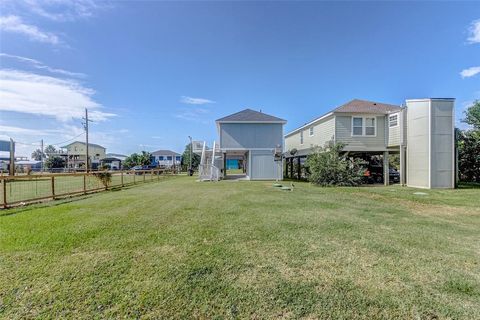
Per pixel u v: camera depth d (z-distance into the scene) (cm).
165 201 833
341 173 1389
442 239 426
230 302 240
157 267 314
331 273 299
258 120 1956
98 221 550
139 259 339
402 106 1471
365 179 1616
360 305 236
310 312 225
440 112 1269
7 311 227
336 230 478
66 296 250
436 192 1084
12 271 304
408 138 1373
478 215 628
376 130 1541
